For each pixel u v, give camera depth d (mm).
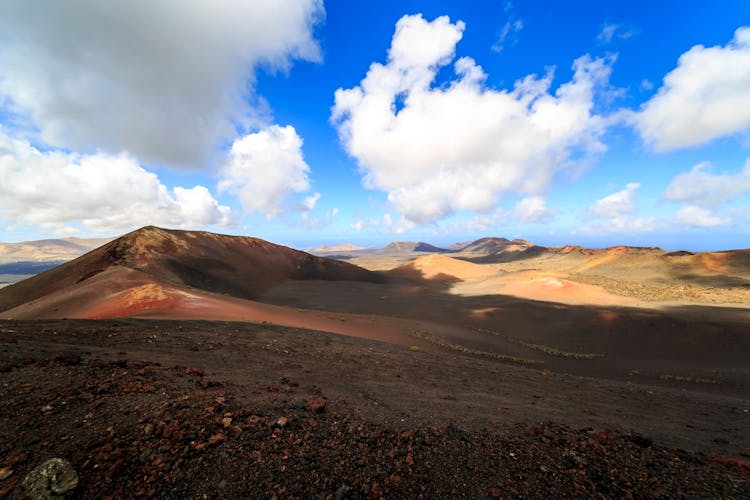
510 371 17656
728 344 36469
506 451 4984
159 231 104375
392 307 74812
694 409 12578
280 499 3463
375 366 13383
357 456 4441
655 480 4234
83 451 3748
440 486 3924
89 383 5652
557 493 3879
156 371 7062
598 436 6035
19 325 10984
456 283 132375
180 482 3525
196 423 4691
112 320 14844
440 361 17625
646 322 46688
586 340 42875
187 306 25172
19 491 3039
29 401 4703
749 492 4043
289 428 4992
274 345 14508
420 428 5711
